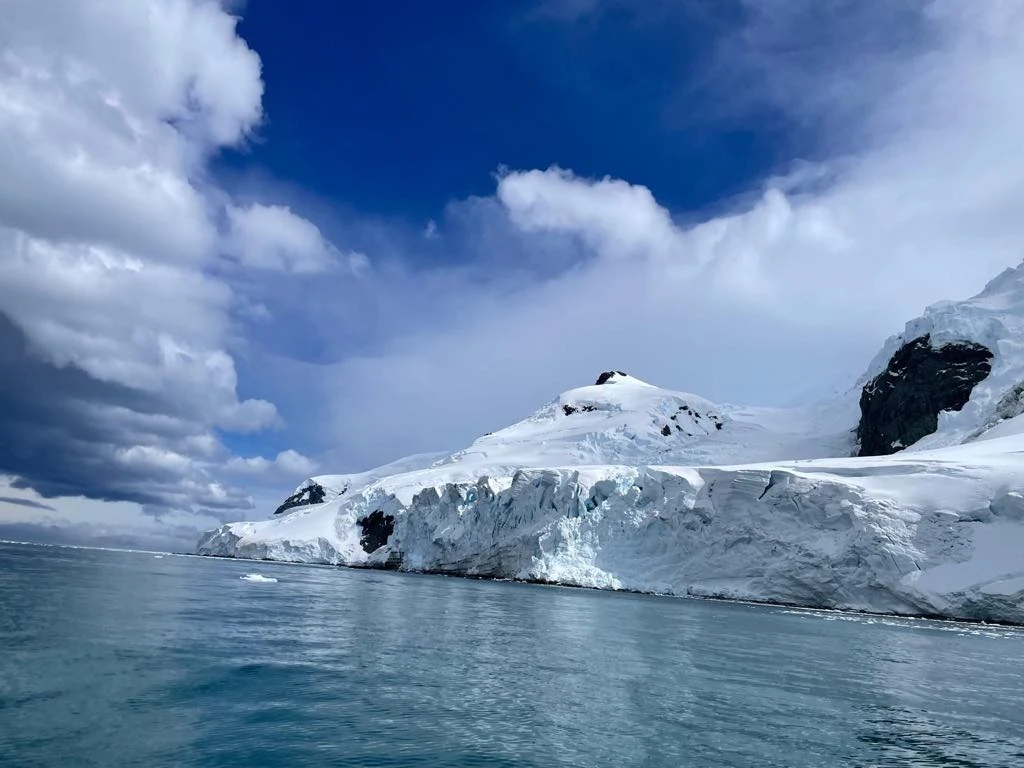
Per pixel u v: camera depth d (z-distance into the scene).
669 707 14.54
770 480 55.59
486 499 77.38
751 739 12.52
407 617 28.95
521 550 67.50
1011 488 44.91
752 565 52.53
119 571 48.72
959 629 35.00
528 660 19.48
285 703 13.29
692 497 58.78
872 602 45.09
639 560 58.69
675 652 22.06
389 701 13.88
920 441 78.62
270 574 60.47
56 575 39.38
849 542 47.44
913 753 12.02
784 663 20.88
